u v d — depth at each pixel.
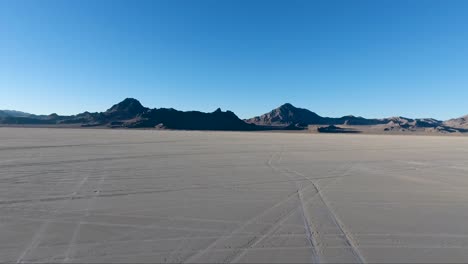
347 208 11.29
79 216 10.14
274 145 41.19
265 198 12.57
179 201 11.98
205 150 31.98
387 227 9.38
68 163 21.16
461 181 16.56
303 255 7.48
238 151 31.56
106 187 14.19
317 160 24.98
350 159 25.94
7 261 7.08
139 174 17.48
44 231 8.84
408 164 23.22
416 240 8.44
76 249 7.71
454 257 7.44
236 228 9.20
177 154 27.72
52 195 12.66
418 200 12.52
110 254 7.45
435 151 34.38
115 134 67.19
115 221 9.72
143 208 11.05
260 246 7.96
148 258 7.26
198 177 16.84
